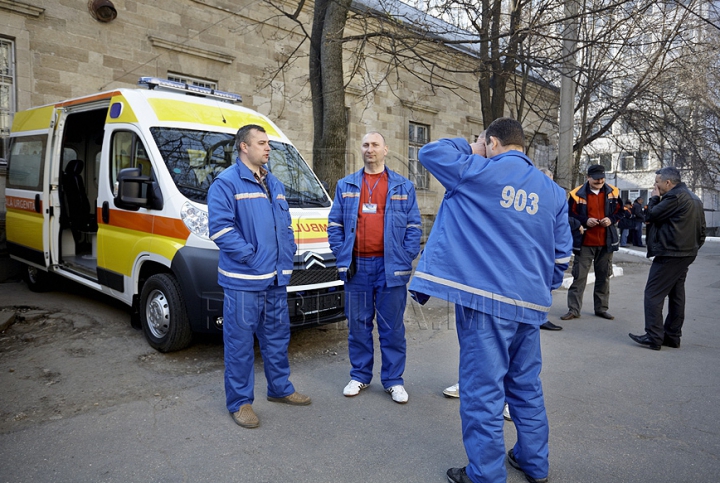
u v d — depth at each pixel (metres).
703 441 3.28
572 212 6.55
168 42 10.30
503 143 2.79
